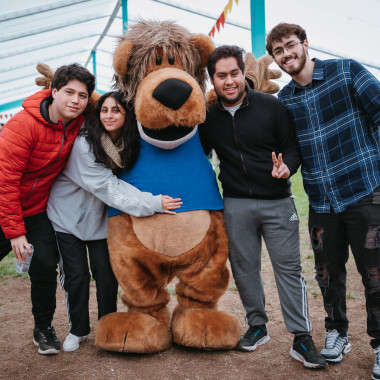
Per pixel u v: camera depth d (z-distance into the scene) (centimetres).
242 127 285
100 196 288
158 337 297
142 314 303
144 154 295
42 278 303
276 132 286
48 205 310
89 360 299
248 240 297
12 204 278
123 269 293
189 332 296
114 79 311
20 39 952
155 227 287
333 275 284
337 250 279
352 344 315
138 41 289
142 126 282
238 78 275
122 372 280
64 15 854
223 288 312
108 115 284
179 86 259
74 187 304
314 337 332
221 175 301
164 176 291
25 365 297
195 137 305
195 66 302
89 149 286
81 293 309
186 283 304
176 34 294
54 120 288
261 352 308
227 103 287
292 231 293
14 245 283
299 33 271
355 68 260
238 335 309
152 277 299
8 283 514
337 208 268
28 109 278
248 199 293
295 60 270
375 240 256
